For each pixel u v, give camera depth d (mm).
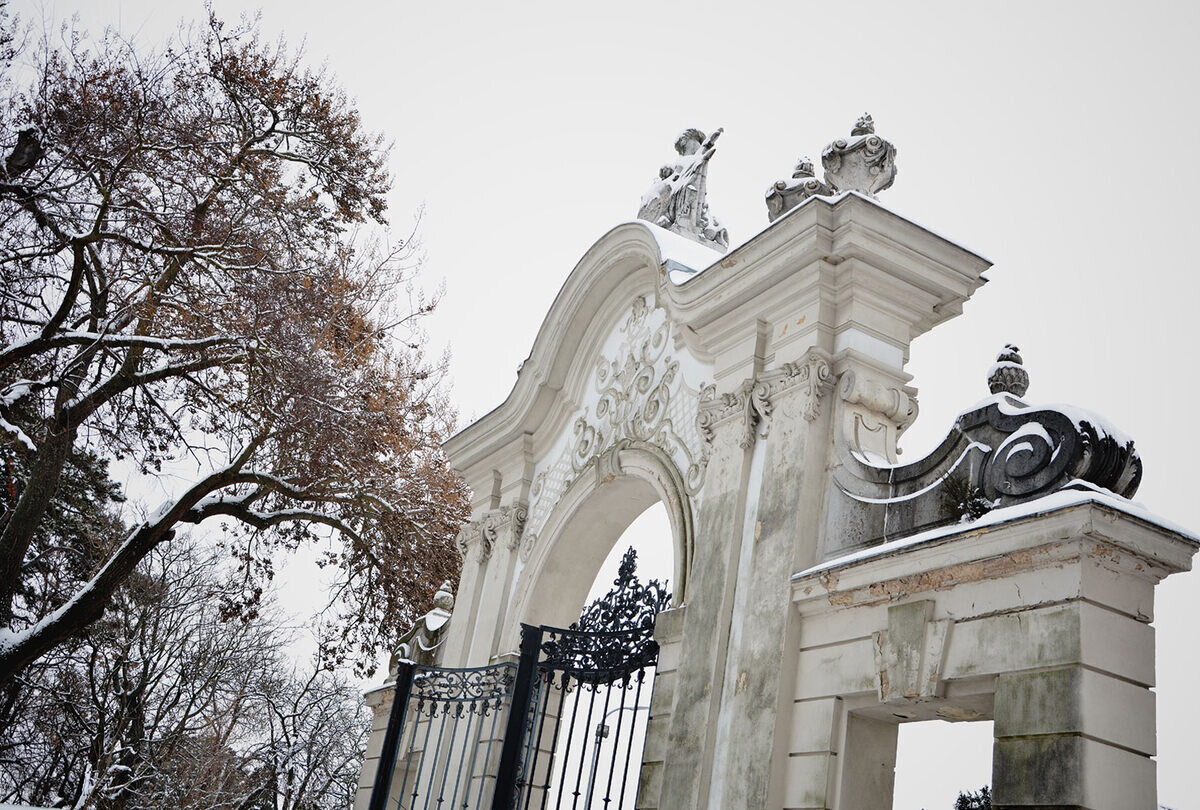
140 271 15461
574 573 13617
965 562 7426
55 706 25625
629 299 13594
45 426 15227
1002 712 6863
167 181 15438
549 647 11984
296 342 15438
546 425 14680
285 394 15508
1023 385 8344
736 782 8812
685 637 10117
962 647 7344
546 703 11836
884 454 9547
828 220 9539
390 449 18250
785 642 8844
